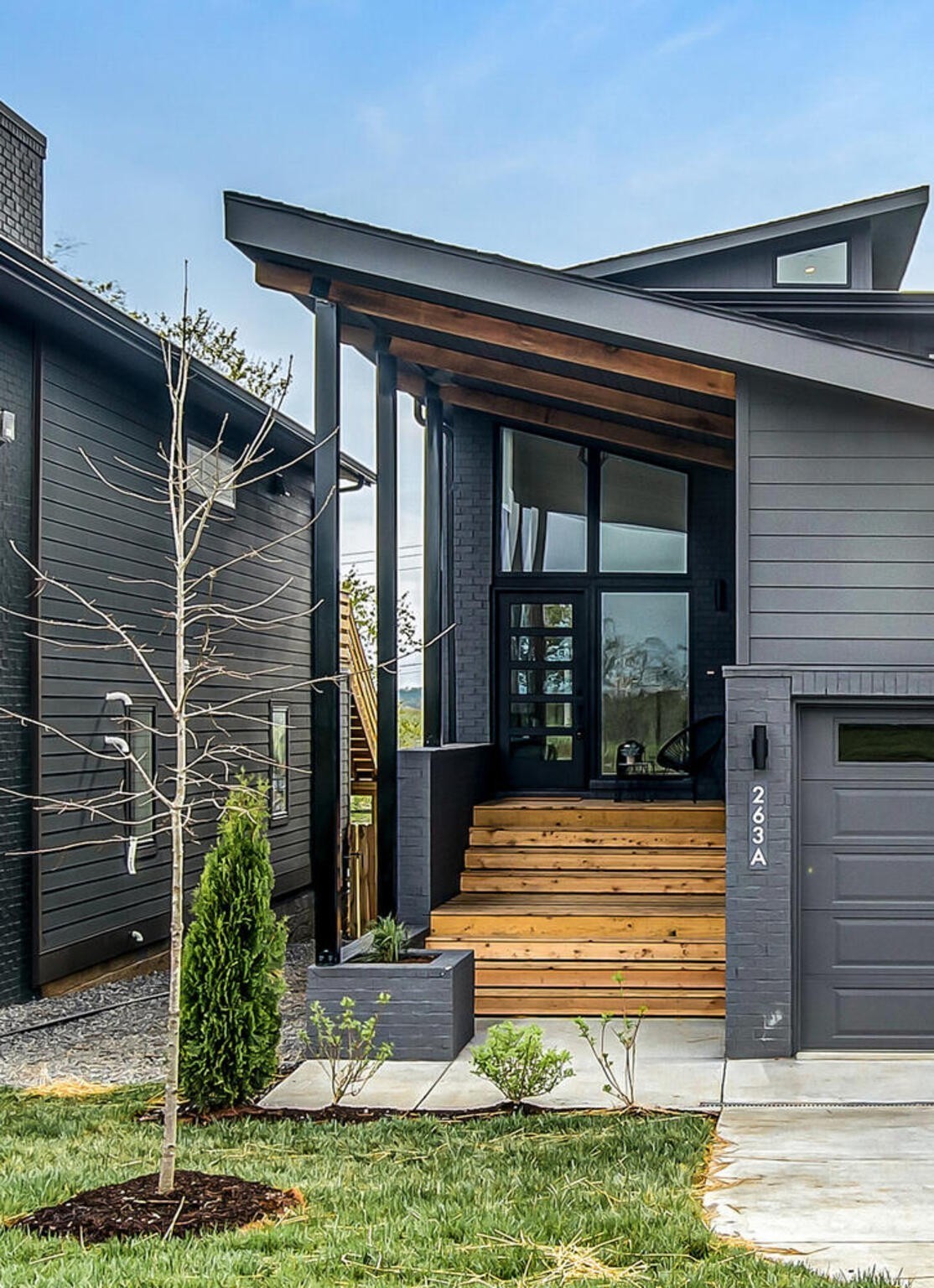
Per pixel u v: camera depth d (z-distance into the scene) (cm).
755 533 844
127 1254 477
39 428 1052
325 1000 850
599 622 1343
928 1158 622
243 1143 643
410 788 1012
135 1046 905
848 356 804
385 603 1021
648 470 1348
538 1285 450
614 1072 808
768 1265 470
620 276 1380
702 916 1001
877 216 1356
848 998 848
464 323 881
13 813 1023
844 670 834
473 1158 612
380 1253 477
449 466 1339
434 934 1011
